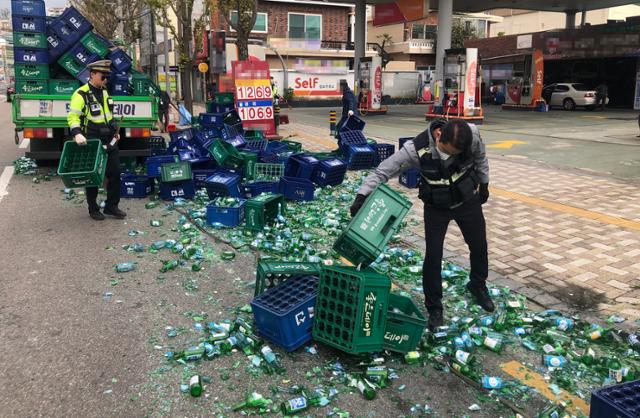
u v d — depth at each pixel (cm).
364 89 2812
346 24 4262
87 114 673
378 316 355
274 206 678
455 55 2128
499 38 3809
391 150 1080
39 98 952
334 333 362
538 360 379
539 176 1000
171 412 315
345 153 1088
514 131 1823
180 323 422
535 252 586
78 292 480
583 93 2945
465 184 391
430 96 4191
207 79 3494
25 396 328
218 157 873
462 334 397
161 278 513
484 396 337
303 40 4103
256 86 1419
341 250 378
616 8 4762
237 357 375
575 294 480
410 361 369
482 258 436
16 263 552
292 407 312
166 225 691
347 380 347
